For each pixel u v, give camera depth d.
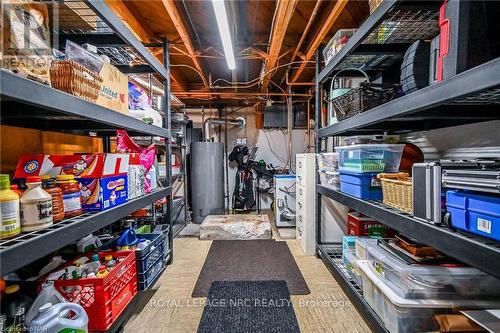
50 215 0.96
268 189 5.02
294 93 4.61
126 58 2.25
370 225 2.24
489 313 1.05
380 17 1.31
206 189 4.48
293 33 2.89
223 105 5.16
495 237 0.77
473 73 0.79
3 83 0.68
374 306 1.46
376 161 1.67
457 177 0.92
